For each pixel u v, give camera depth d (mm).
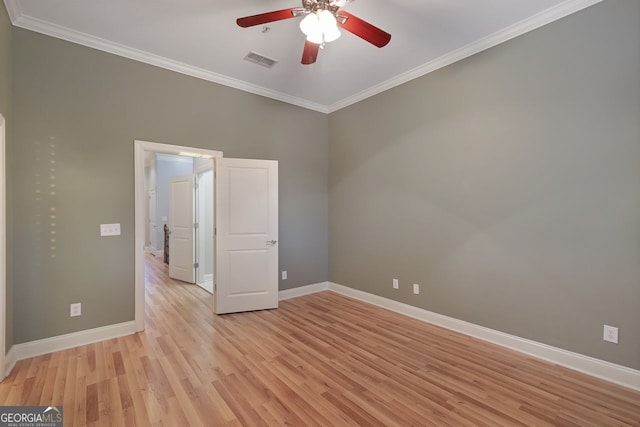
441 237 3268
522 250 2658
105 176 2926
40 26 2596
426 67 3352
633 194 2125
